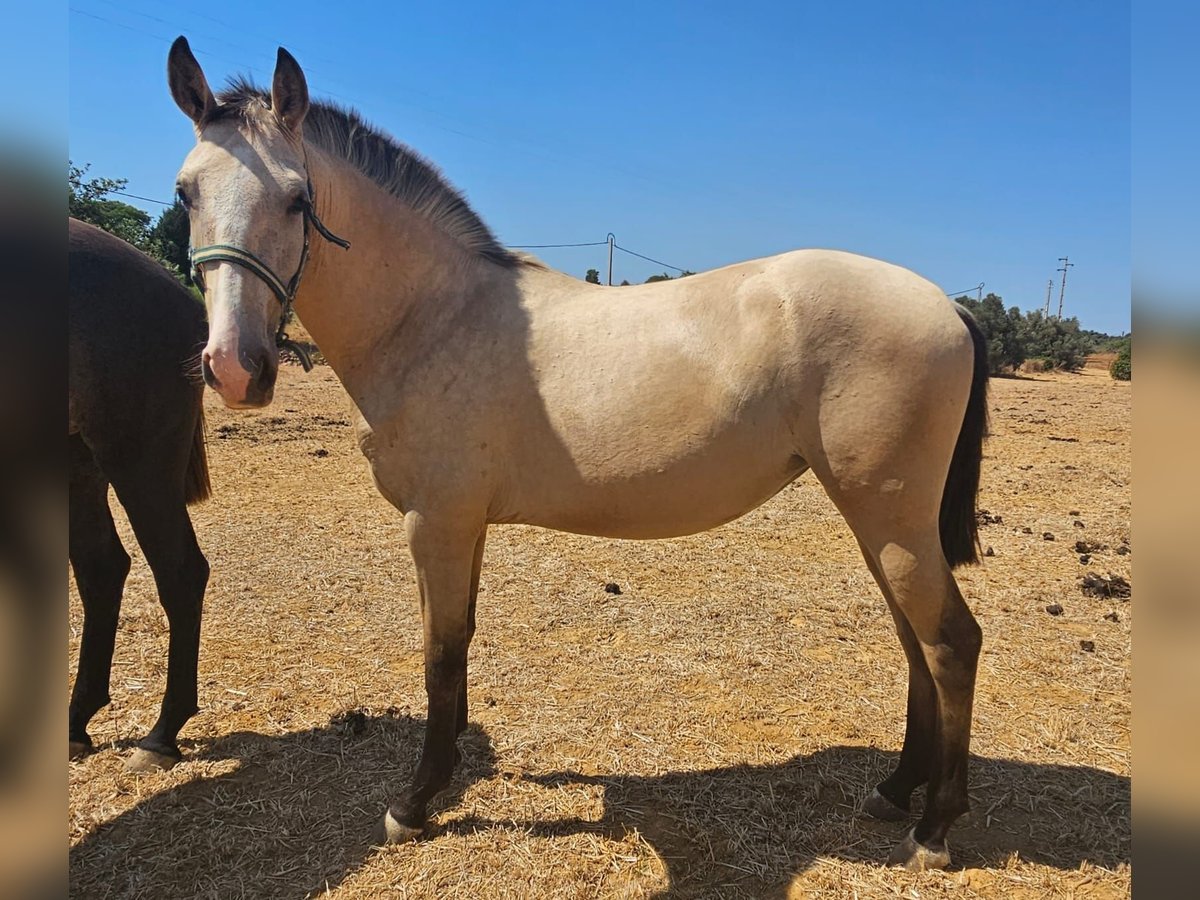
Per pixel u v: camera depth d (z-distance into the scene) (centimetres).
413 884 224
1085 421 1368
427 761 247
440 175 262
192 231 213
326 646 381
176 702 283
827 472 227
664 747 297
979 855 238
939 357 217
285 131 216
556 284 256
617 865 233
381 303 246
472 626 288
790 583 479
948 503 241
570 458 235
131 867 231
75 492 280
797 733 308
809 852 240
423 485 241
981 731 310
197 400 289
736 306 230
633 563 516
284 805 261
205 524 580
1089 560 532
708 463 230
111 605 291
